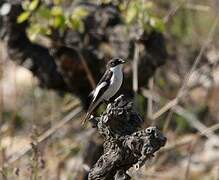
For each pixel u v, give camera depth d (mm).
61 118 16047
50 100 15969
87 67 11266
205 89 18219
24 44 12148
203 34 17703
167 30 17016
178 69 17234
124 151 7109
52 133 13562
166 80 17438
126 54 11492
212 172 15578
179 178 14883
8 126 14945
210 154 16406
